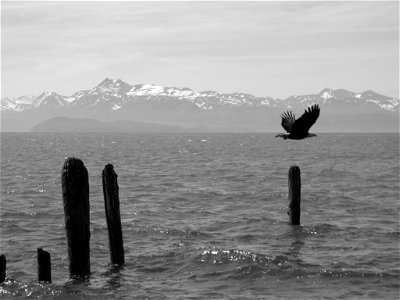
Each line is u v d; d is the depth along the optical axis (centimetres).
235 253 2920
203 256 2898
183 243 3262
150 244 3262
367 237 3478
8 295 2295
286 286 2517
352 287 2497
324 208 4684
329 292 2434
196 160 11444
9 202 4903
